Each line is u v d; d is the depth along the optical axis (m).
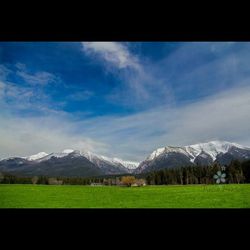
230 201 7.54
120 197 8.70
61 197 8.84
